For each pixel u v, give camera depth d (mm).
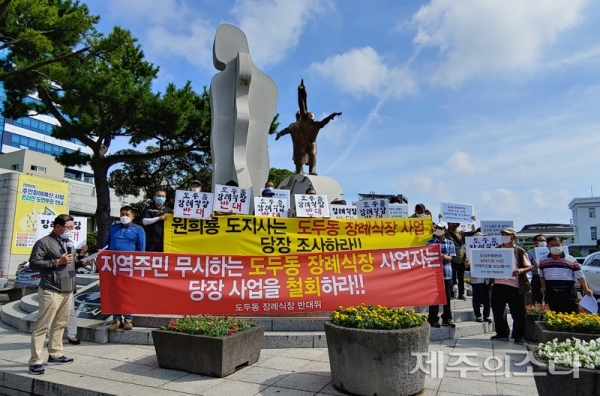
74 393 4422
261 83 12539
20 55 14969
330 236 7543
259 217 7375
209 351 4797
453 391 4430
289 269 6523
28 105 19750
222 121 11938
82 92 16609
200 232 7168
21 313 8047
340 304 6406
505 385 4629
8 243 21750
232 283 6363
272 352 5840
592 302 6340
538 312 6871
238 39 12547
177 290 6230
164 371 4957
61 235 5395
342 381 4316
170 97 17625
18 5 13719
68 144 55875
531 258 8914
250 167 12094
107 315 6809
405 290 6520
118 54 17094
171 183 28766
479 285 7805
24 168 35031
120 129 21172
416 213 8547
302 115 12445
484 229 9219
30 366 4859
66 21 14859
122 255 6199
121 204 41094
